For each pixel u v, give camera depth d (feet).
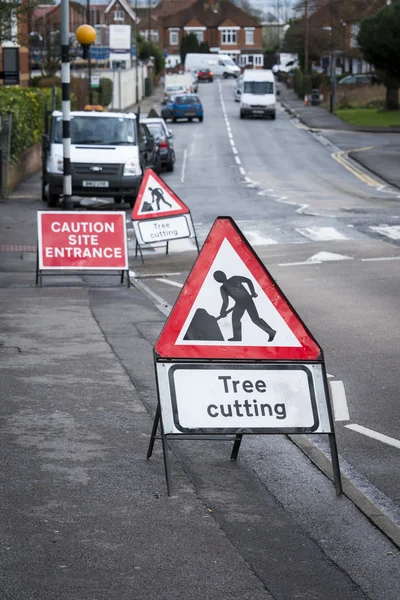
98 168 162.09
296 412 37.06
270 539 32.58
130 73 516.73
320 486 38.60
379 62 389.60
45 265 93.09
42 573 28.89
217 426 36.65
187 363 36.88
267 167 247.09
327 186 206.08
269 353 37.19
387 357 62.75
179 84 554.46
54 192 163.63
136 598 27.45
